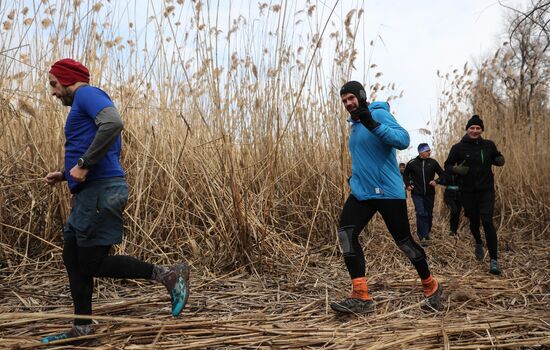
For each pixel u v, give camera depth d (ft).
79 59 15.53
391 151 11.71
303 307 11.75
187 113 17.44
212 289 13.32
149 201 16.02
